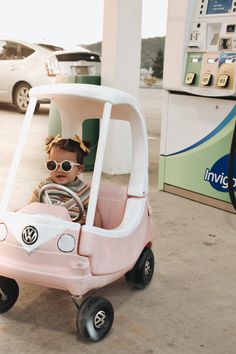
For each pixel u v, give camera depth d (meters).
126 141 4.99
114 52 4.71
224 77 3.68
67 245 1.97
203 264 2.90
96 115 2.44
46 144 2.37
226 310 2.37
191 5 3.87
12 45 8.62
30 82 8.38
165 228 3.48
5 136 6.58
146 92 11.91
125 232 2.21
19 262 2.02
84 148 2.33
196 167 4.10
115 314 2.30
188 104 4.06
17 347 2.01
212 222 3.65
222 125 3.83
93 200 2.03
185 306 2.40
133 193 2.42
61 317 2.24
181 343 2.09
